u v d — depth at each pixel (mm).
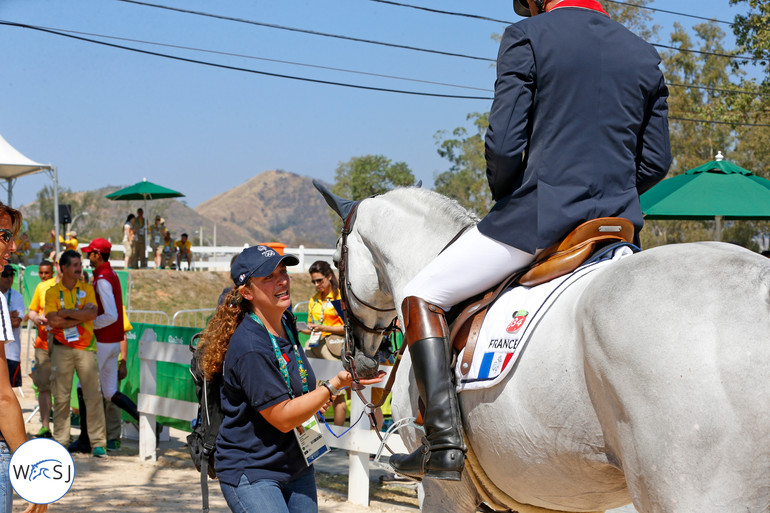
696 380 1931
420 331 2848
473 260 2812
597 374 2180
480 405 2662
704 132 38094
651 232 39156
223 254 33906
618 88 2682
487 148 2744
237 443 3211
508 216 2754
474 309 2828
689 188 9156
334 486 6648
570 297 2439
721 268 2080
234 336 3225
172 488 6484
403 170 61531
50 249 23688
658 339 2016
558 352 2354
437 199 3410
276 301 3248
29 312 8227
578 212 2623
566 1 2848
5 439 2920
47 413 8172
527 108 2703
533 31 2711
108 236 67438
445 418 2713
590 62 2660
